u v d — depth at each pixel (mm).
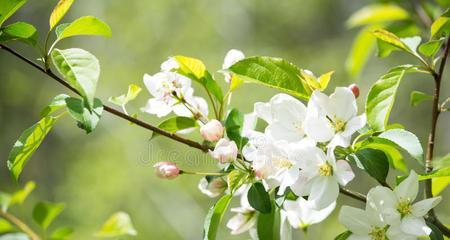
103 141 3926
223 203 1156
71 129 4066
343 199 3385
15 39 1171
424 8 1540
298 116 1163
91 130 1145
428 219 1168
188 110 1236
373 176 1133
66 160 4051
